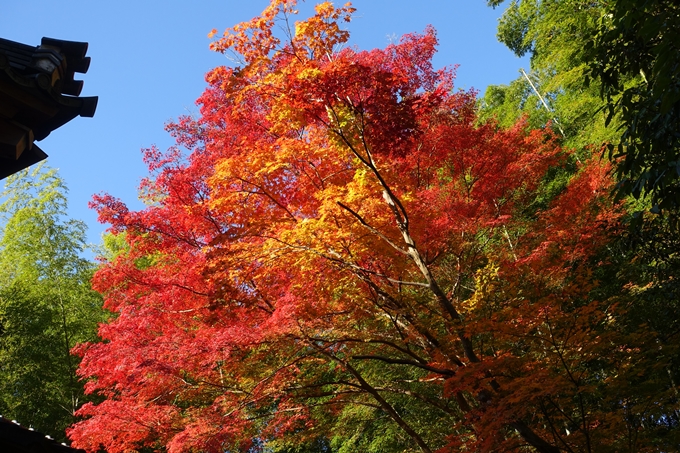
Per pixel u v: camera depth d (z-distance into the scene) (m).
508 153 13.66
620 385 8.99
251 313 11.56
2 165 5.00
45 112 4.80
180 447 10.09
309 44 10.33
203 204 11.72
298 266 10.41
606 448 9.13
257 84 10.23
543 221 13.90
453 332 9.95
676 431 9.76
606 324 11.19
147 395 11.53
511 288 9.73
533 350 9.29
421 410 15.25
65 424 18.94
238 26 10.26
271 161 10.43
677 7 5.95
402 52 12.57
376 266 11.24
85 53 5.27
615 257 16.00
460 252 12.23
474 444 8.66
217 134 12.89
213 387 11.75
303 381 11.79
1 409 18.66
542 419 9.89
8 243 22.12
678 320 11.66
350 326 11.38
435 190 12.25
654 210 6.88
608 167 13.90
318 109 9.88
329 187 10.16
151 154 12.55
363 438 17.92
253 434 11.88
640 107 7.07
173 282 12.18
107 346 11.56
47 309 21.05
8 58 4.80
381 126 9.73
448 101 13.30
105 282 12.37
